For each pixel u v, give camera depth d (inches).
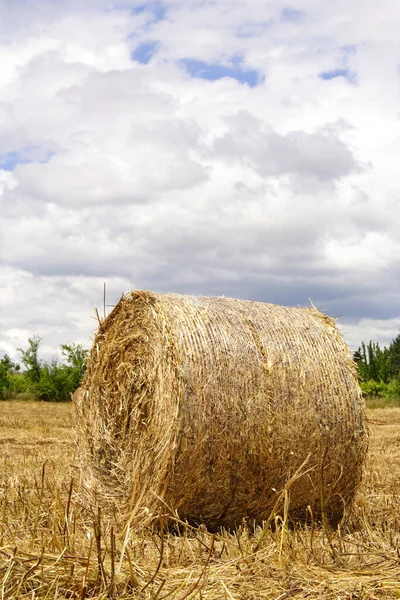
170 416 280.2
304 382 298.0
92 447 350.0
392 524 287.3
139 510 287.6
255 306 320.8
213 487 282.5
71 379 1535.4
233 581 195.3
